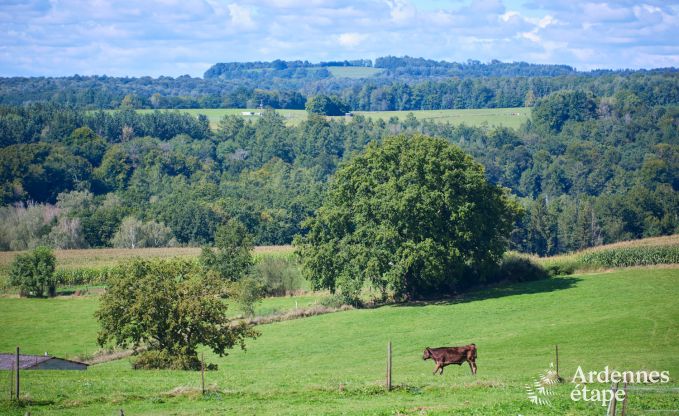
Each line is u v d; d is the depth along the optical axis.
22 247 134.88
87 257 116.50
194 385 35.56
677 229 144.12
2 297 92.12
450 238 76.94
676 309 61.75
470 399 31.95
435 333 61.34
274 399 32.94
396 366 48.31
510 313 67.00
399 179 77.44
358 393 33.53
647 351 47.03
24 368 44.09
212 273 48.97
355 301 78.81
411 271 79.12
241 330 48.38
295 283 87.56
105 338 46.44
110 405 32.34
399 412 29.50
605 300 68.75
